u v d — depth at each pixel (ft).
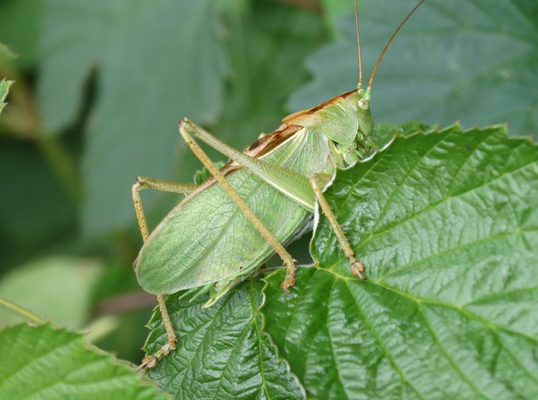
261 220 0.42
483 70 0.50
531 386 0.37
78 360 0.37
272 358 0.40
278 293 0.39
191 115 0.56
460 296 0.38
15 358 0.37
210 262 0.41
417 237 0.39
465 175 0.39
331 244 0.40
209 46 0.57
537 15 0.50
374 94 0.51
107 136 0.58
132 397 0.37
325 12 0.54
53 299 0.54
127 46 0.59
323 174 0.44
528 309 0.37
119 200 0.57
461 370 0.37
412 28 0.52
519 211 0.38
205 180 0.43
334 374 0.38
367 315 0.39
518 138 0.38
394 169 0.39
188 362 0.40
